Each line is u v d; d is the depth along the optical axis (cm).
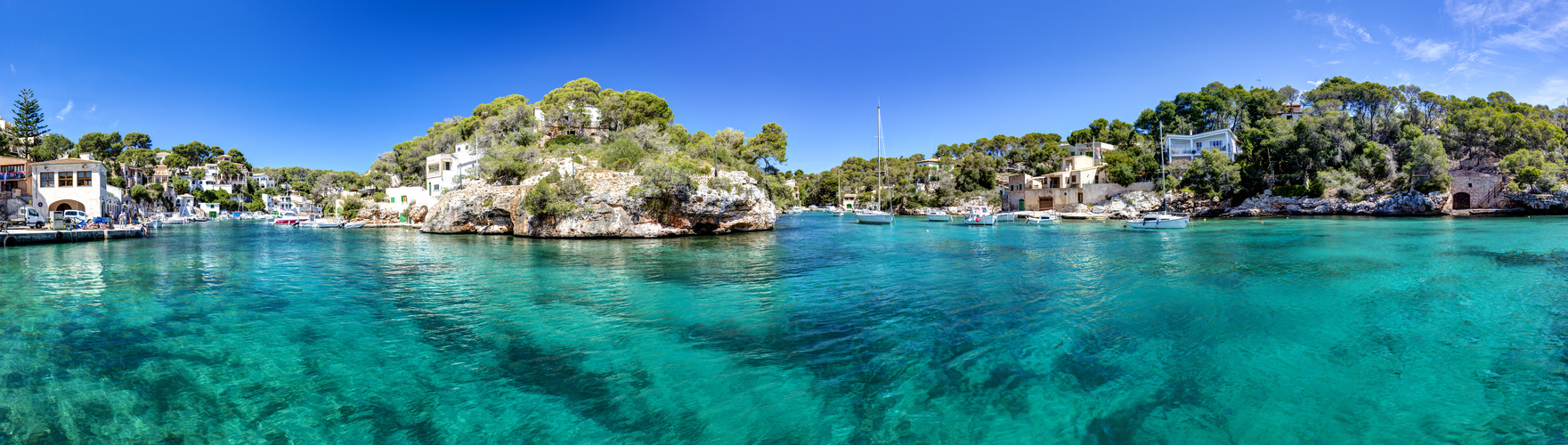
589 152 6544
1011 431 827
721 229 5422
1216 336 1318
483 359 1173
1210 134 8844
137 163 11544
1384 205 6631
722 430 837
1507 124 6944
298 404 935
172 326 1465
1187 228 5316
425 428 846
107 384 1027
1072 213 8119
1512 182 6300
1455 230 4394
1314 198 7019
